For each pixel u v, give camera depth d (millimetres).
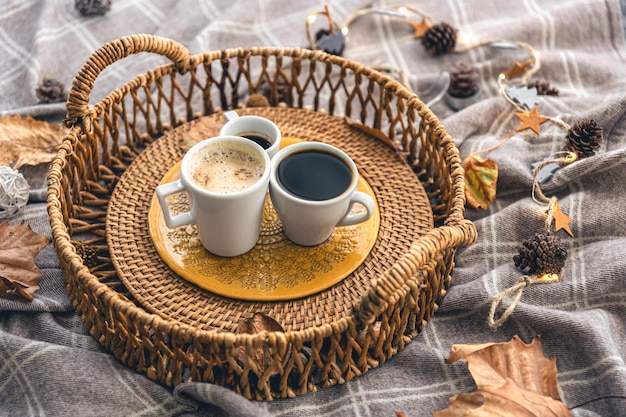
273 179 886
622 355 925
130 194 980
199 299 896
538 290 958
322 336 817
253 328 855
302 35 1302
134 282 903
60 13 1292
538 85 1181
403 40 1313
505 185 1070
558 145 1107
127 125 1044
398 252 938
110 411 865
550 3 1325
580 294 954
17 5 1293
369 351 906
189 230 940
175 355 841
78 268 836
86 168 1000
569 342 926
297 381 877
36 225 1015
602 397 866
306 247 934
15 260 940
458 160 953
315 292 897
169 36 1289
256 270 913
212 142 895
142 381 877
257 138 961
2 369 883
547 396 851
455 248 938
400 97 1021
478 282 958
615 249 971
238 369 823
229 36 1282
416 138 1035
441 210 1000
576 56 1230
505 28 1284
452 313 961
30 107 1136
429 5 1339
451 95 1205
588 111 1116
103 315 879
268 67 1259
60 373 874
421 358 907
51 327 926
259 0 1318
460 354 874
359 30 1324
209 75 1062
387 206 982
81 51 1253
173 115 1078
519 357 870
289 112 1081
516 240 1013
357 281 912
